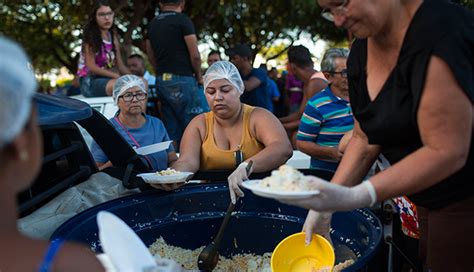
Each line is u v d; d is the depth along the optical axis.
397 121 1.37
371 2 1.25
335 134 3.11
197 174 2.59
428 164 1.25
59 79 19.58
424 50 1.26
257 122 2.66
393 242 2.05
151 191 2.22
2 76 0.78
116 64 4.84
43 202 2.07
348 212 1.99
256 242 2.31
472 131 1.33
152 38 4.55
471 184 1.45
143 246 1.04
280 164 2.47
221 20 13.16
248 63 5.45
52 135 2.18
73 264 0.89
